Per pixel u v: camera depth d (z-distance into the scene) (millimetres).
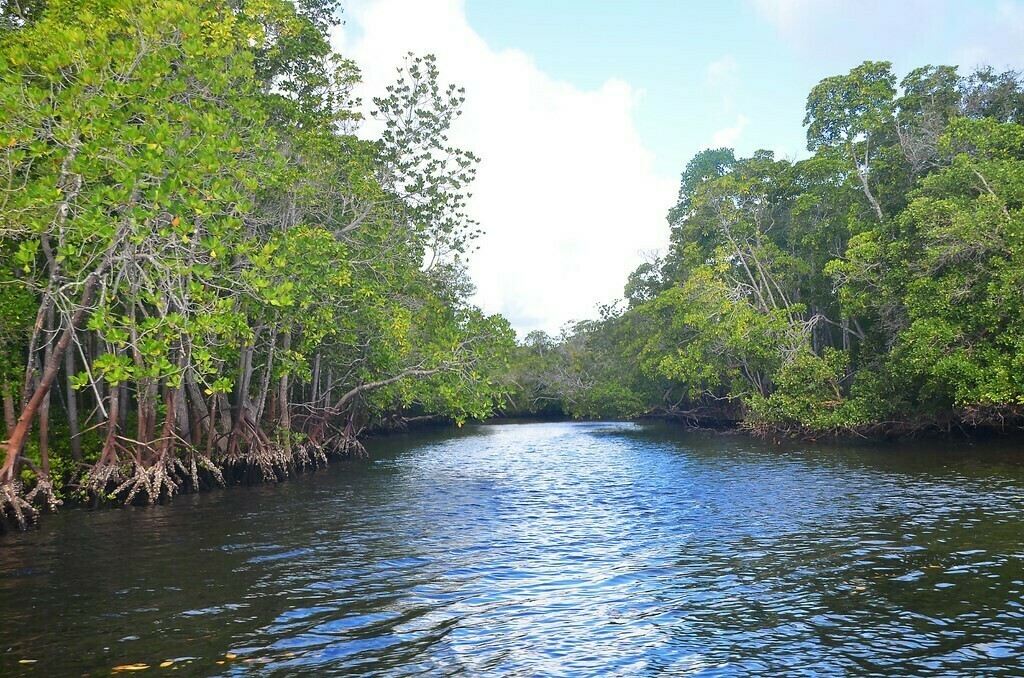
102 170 15570
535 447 40656
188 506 19328
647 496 20047
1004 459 25047
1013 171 26969
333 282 24938
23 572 11977
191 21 15938
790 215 45906
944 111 35844
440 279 33875
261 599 10266
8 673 7531
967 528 13969
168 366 15852
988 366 26469
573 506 18625
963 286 27250
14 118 13844
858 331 41938
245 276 19078
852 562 11750
